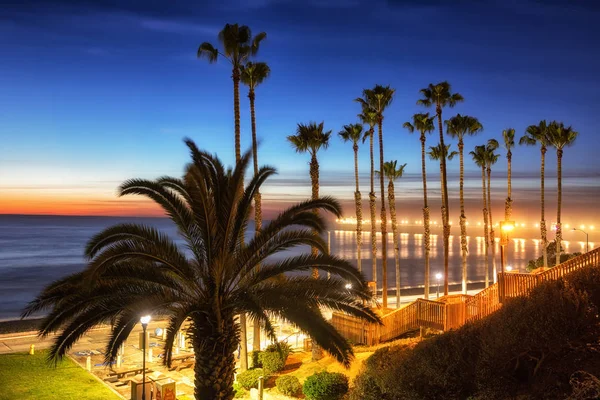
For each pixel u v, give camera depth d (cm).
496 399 1375
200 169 1370
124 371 2353
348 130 4394
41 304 1393
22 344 3005
